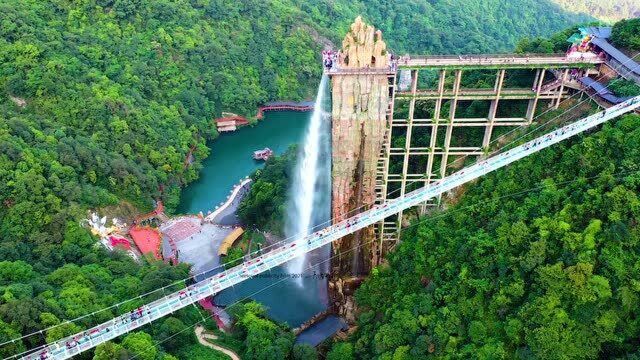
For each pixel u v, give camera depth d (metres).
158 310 84.25
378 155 100.94
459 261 88.81
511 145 100.56
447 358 79.44
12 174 121.12
